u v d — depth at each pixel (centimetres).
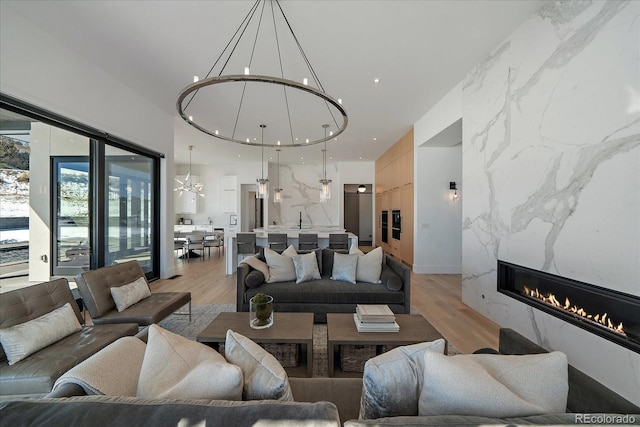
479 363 89
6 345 163
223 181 989
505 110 287
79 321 221
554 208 230
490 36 281
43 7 238
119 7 238
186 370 100
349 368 204
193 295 414
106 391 95
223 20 254
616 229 182
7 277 313
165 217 504
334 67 336
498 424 68
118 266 286
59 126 302
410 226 586
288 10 241
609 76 187
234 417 67
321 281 333
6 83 239
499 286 299
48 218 357
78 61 311
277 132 602
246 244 521
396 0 231
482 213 329
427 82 376
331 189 973
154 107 461
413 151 562
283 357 202
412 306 368
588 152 200
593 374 195
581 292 210
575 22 210
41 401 73
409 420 69
